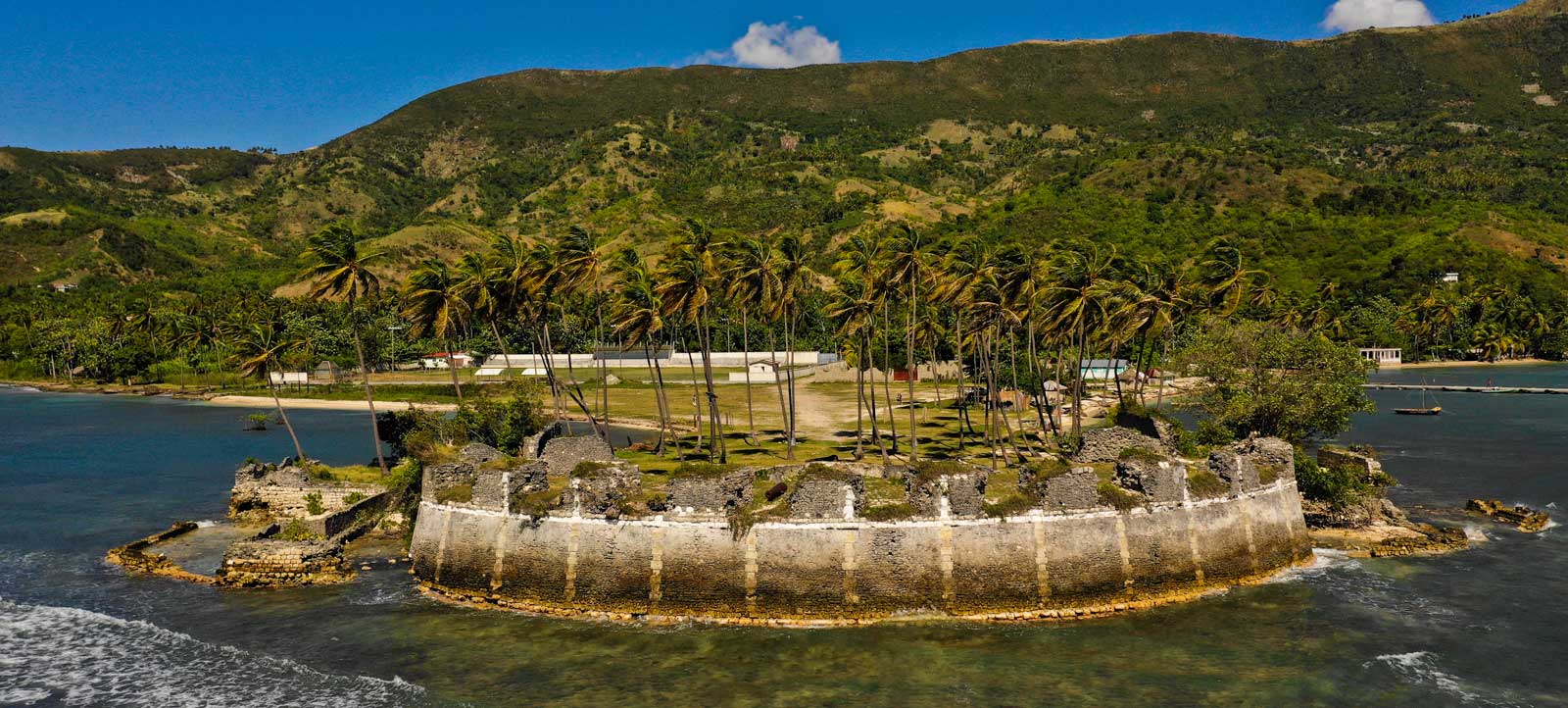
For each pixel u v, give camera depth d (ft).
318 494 235.20
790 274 239.71
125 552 204.03
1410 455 333.21
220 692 138.51
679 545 161.48
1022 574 161.89
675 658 147.33
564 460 197.36
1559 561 196.44
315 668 145.89
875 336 467.11
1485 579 184.85
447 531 178.09
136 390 612.29
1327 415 252.21
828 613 158.30
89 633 160.15
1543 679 141.69
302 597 176.35
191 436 400.26
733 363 567.59
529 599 167.22
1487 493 265.13
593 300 560.61
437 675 143.02
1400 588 178.81
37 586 184.85
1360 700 135.33
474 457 195.00
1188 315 363.35
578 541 165.27
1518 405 508.94
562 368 552.00
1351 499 219.00
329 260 248.73
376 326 629.51
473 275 252.21
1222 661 147.43
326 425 435.94
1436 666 145.89
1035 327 285.43
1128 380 516.32
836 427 339.77
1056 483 165.99
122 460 338.54
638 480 168.14
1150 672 143.54
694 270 230.27
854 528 159.63
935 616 159.53
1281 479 195.21
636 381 511.40
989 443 289.94
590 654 148.87
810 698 135.23
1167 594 170.40
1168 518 172.55
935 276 249.55
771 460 252.01
